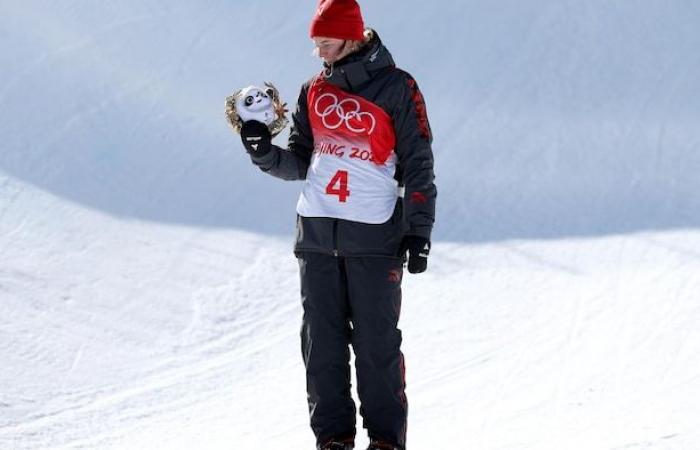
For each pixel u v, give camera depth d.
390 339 12.62
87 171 34.53
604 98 42.28
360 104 12.38
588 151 38.38
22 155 34.84
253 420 20.75
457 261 30.69
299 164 13.02
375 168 12.50
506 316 27.05
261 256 30.86
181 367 24.19
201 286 28.69
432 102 41.59
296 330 26.64
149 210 32.88
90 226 31.20
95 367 23.67
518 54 45.03
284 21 46.38
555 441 17.06
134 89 40.25
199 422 20.73
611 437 16.47
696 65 44.78
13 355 23.62
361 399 12.81
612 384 22.17
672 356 23.77
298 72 43.22
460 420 19.97
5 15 43.72
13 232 30.11
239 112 12.71
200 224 32.50
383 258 12.52
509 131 39.72
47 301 26.62
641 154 38.22
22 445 19.00
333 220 12.46
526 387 22.36
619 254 30.88
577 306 27.47
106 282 28.17
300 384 23.28
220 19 46.03
